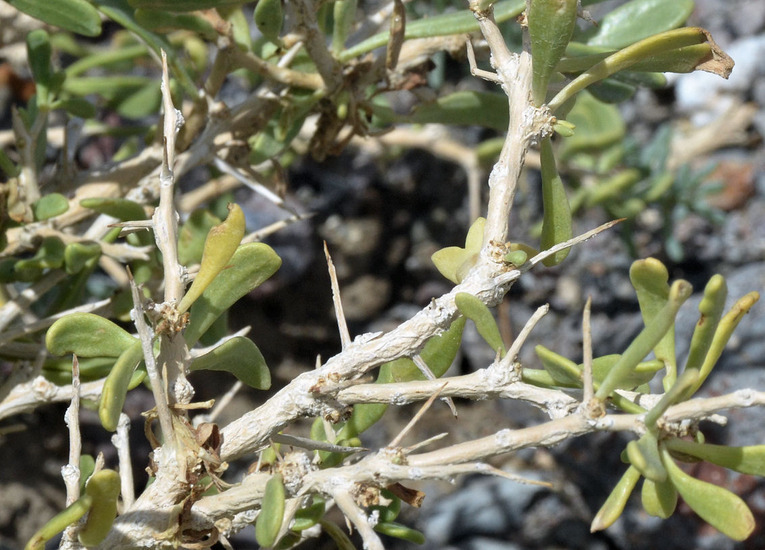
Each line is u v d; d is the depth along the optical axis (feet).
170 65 1.18
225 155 1.30
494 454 0.89
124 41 2.04
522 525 2.02
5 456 1.90
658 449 0.87
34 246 1.24
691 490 0.86
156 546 0.94
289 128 1.27
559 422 0.88
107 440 1.96
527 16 0.96
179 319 0.92
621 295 2.25
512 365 0.92
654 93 2.48
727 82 2.41
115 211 1.16
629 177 1.94
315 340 2.33
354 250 2.36
